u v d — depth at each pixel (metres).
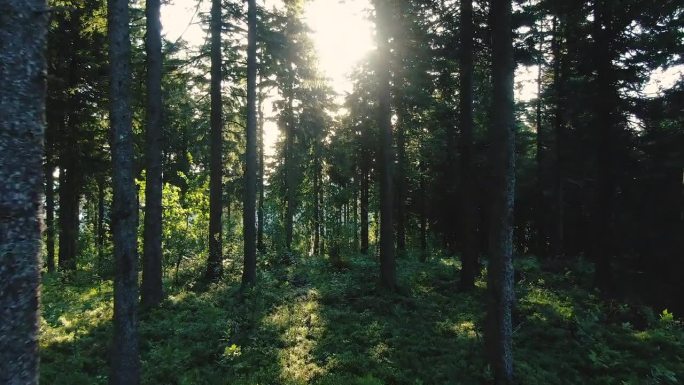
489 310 8.28
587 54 17.41
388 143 15.76
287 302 13.66
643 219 19.06
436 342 10.28
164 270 17.80
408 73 15.84
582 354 9.81
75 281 17.00
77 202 24.30
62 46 18.41
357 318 12.09
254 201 15.48
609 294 15.55
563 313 12.37
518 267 19.84
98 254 20.47
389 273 15.15
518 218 35.44
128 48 7.30
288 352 9.51
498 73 8.41
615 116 17.33
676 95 17.00
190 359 8.69
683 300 16.25
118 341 6.95
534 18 15.66
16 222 3.07
